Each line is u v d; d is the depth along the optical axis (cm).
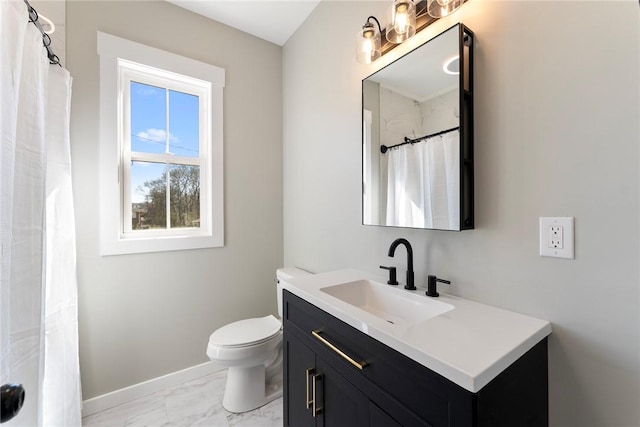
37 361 93
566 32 79
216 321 203
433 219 110
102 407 161
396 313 115
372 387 79
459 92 100
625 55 69
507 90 92
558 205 81
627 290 69
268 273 226
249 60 216
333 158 173
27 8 88
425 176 114
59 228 123
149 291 178
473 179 101
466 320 84
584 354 76
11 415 48
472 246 102
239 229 212
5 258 77
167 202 191
